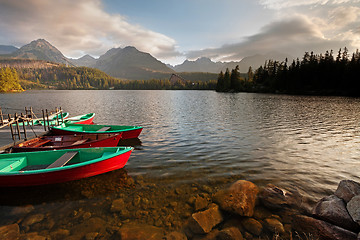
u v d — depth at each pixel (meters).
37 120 23.98
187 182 9.27
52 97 95.88
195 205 7.33
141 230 5.93
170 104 56.50
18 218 6.80
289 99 72.00
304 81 108.31
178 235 5.77
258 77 143.38
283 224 6.22
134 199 7.86
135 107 48.75
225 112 37.69
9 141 15.00
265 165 11.41
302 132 20.61
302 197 7.74
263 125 24.62
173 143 16.34
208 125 24.75
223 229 6.01
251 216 6.62
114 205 7.44
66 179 9.30
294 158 12.65
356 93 88.12
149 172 10.45
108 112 39.12
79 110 44.03
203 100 71.38
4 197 8.16
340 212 5.88
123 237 5.64
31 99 81.25
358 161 12.13
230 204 6.98
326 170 10.67
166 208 7.23
